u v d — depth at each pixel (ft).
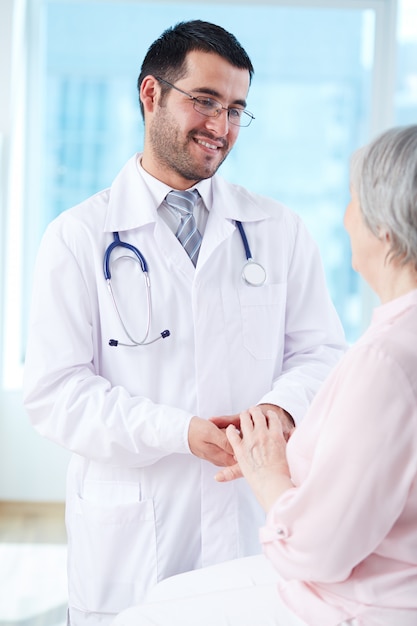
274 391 5.50
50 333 5.49
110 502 5.50
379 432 3.43
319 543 3.54
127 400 5.38
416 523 3.59
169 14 12.50
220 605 4.04
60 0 12.32
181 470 5.53
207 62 5.31
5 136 11.80
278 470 4.08
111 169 12.89
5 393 12.07
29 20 12.39
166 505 5.52
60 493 12.29
